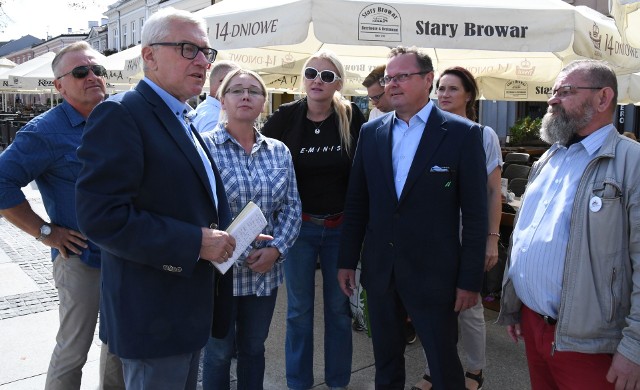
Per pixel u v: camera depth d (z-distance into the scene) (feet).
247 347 8.72
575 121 6.27
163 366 5.55
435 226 7.68
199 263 5.71
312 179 9.64
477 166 7.65
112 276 5.48
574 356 6.23
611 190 5.82
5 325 13.39
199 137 6.48
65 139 7.97
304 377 10.08
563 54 15.37
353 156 9.76
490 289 13.65
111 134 5.09
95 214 4.94
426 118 7.91
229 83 8.34
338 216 9.72
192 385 6.23
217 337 6.72
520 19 9.81
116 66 20.21
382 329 8.39
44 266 18.61
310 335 10.05
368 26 9.47
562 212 6.29
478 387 10.18
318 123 9.77
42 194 8.26
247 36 10.36
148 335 5.38
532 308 6.69
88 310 8.30
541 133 6.86
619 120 34.06
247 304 8.58
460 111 9.80
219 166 8.14
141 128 5.29
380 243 8.04
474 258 7.66
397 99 7.87
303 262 9.75
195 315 5.67
